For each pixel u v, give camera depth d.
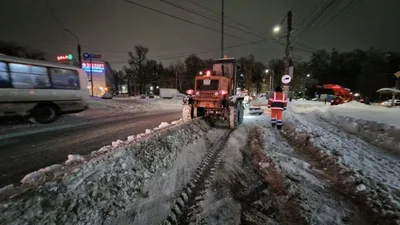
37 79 8.43
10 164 4.09
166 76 61.47
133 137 5.49
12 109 7.75
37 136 6.46
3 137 6.29
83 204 2.45
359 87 51.59
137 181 3.17
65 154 4.70
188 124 6.54
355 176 3.36
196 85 8.52
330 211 2.61
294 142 5.89
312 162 4.33
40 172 3.31
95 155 3.96
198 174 3.68
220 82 8.15
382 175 3.43
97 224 2.24
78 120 9.94
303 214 2.53
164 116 11.76
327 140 5.55
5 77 7.56
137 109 16.03
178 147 4.84
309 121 9.59
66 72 9.40
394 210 2.50
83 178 2.82
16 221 1.97
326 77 59.56
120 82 76.69
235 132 7.27
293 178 3.49
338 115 9.83
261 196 3.02
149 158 3.87
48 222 2.08
